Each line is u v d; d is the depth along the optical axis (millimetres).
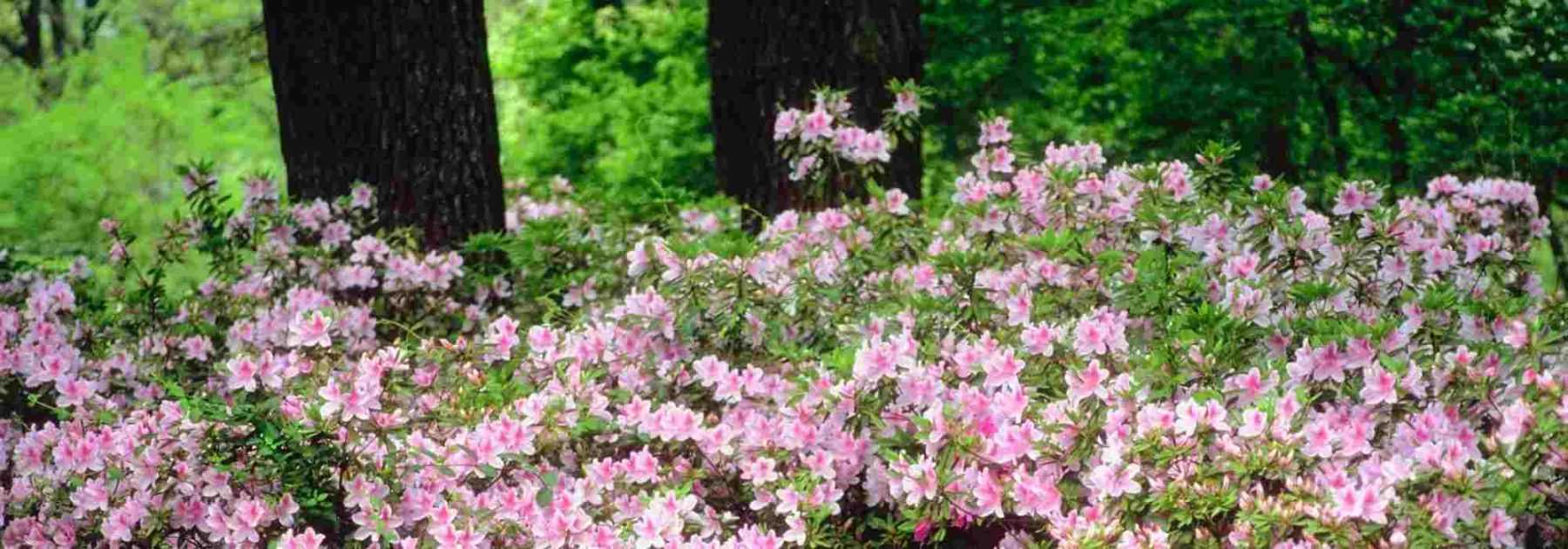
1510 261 4816
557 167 13258
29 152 12180
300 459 3879
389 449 3930
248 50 15117
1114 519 3518
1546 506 3404
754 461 4027
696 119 12633
